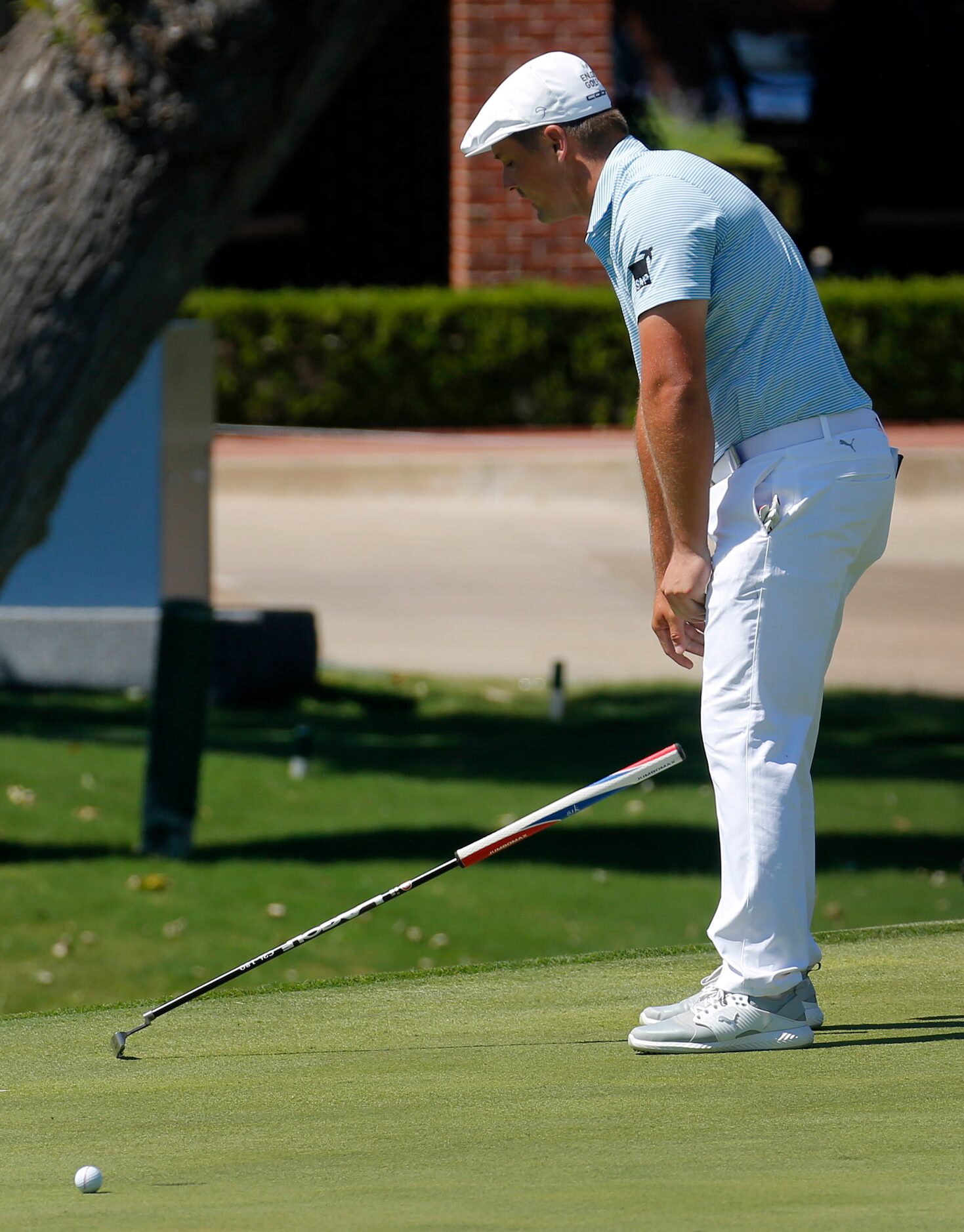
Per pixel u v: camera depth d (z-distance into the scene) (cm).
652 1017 1362
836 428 1314
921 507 7619
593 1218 881
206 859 3359
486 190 8181
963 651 5216
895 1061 1254
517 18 7894
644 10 11669
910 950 1641
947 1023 1359
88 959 2795
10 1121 1183
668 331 1273
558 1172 1003
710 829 3681
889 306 8444
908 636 5394
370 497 7519
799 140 9356
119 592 4759
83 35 2484
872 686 4841
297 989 1595
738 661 1309
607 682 4866
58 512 4738
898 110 9081
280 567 6188
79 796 3709
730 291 1298
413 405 8131
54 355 2580
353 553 6481
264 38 2491
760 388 1305
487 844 1356
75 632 4734
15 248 2555
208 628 3431
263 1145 1102
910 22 8956
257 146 2589
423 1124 1138
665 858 3469
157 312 2645
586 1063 1298
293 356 8088
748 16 11331
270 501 7456
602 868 3397
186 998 1380
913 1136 1063
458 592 5891
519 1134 1101
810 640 1310
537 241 8256
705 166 1313
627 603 5800
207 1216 918
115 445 4731
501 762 4122
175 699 3397
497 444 7812
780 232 1325
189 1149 1098
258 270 9419
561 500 7512
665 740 4312
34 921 2950
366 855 3397
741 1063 1270
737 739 1310
